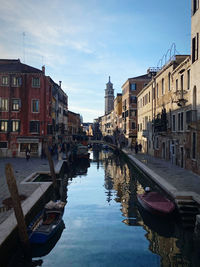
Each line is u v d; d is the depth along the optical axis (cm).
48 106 2941
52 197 1460
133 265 693
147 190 1209
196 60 1540
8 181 705
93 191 1592
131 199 1386
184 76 1819
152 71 3328
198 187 1200
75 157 3438
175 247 800
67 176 2188
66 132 5012
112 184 1809
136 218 1070
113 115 7469
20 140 2773
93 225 991
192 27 1612
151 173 1647
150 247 796
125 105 4875
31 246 775
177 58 2102
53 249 792
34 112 2831
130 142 4522
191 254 753
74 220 1052
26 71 2830
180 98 1802
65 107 4938
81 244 823
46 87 2869
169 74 2228
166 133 2347
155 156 2817
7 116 2802
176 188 1178
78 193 1543
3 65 3086
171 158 2186
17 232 770
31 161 2414
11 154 2795
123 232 920
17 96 2817
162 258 729
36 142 2780
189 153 1717
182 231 918
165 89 2350
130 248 792
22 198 1076
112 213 1140
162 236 880
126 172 2348
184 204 1004
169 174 1603
